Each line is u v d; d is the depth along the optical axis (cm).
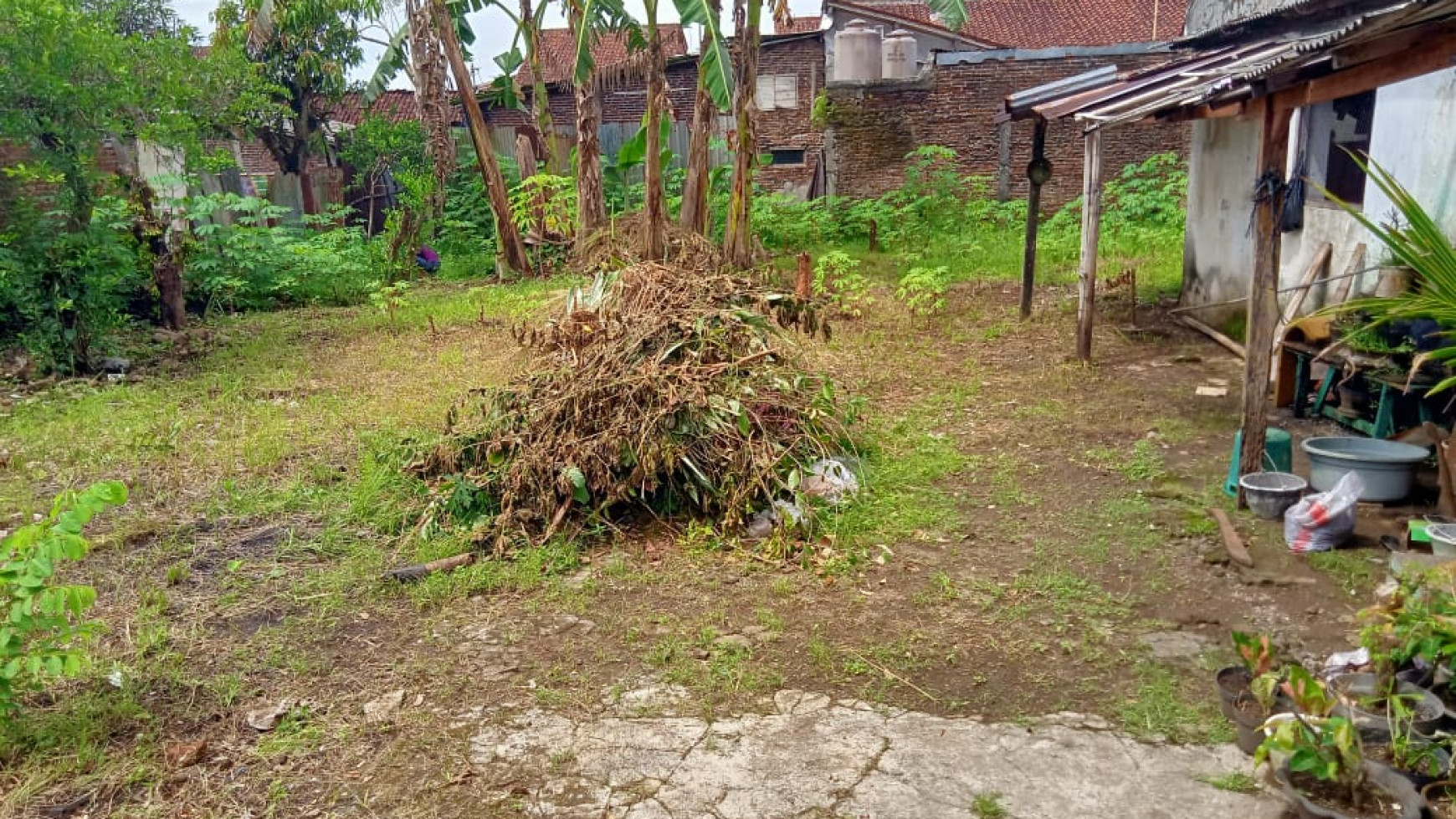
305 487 555
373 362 870
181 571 452
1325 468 510
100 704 348
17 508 534
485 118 1900
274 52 1694
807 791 305
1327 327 631
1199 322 923
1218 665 370
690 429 505
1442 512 475
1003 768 314
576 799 303
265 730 339
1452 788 275
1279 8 802
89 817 295
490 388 575
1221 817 290
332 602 426
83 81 836
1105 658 377
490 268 1454
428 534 486
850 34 1814
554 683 367
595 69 1368
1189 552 464
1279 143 473
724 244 1215
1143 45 1641
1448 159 604
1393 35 425
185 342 988
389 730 339
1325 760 273
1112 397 712
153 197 1102
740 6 1133
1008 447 614
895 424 652
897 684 363
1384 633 327
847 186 1744
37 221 838
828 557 463
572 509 498
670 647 389
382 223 1841
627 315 586
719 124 1806
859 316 986
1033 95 932
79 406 738
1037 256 1333
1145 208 1490
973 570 453
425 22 1372
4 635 301
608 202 1578
